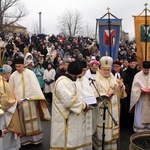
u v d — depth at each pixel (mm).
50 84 11195
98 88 5008
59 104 4273
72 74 4348
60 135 4262
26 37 22828
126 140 6176
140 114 6328
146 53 7602
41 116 5742
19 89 5410
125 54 16547
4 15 36000
